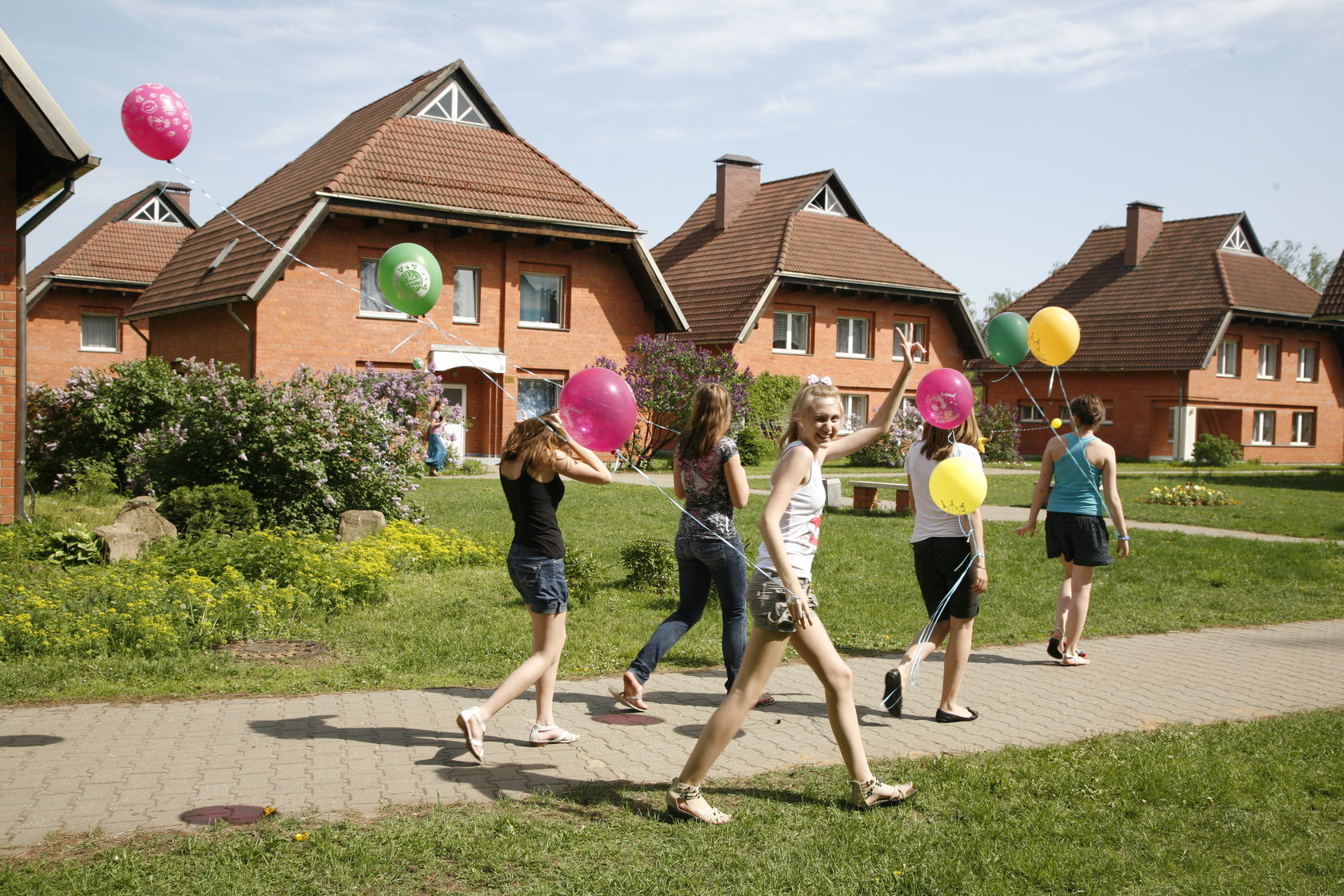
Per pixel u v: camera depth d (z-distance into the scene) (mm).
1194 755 4969
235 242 24219
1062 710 5941
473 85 25969
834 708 4215
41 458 16219
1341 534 14992
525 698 5914
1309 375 40625
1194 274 37438
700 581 5684
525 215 23859
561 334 25609
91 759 4613
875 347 32781
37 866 3500
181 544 9508
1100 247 41875
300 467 11695
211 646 6750
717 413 5523
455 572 9797
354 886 3430
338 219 22484
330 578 8172
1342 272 27422
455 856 3668
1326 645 7836
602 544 11977
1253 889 3609
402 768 4621
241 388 12062
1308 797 4508
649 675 5535
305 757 4730
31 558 9109
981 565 5586
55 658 6141
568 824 4008
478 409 25094
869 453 30312
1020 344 7676
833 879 3576
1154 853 3867
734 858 3703
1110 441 38062
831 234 32750
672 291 33094
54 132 10656
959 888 3525
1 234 10703
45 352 33000
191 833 3818
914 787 4441
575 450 4973
